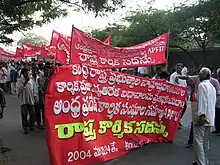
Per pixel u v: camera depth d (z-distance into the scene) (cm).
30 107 1037
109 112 744
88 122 681
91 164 701
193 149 845
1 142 885
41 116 1168
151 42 892
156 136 888
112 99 751
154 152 810
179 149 845
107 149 732
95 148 696
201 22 2620
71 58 773
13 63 2836
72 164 643
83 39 785
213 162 755
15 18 1120
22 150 823
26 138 953
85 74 679
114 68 862
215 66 2823
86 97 678
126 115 790
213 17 2517
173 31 2761
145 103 839
